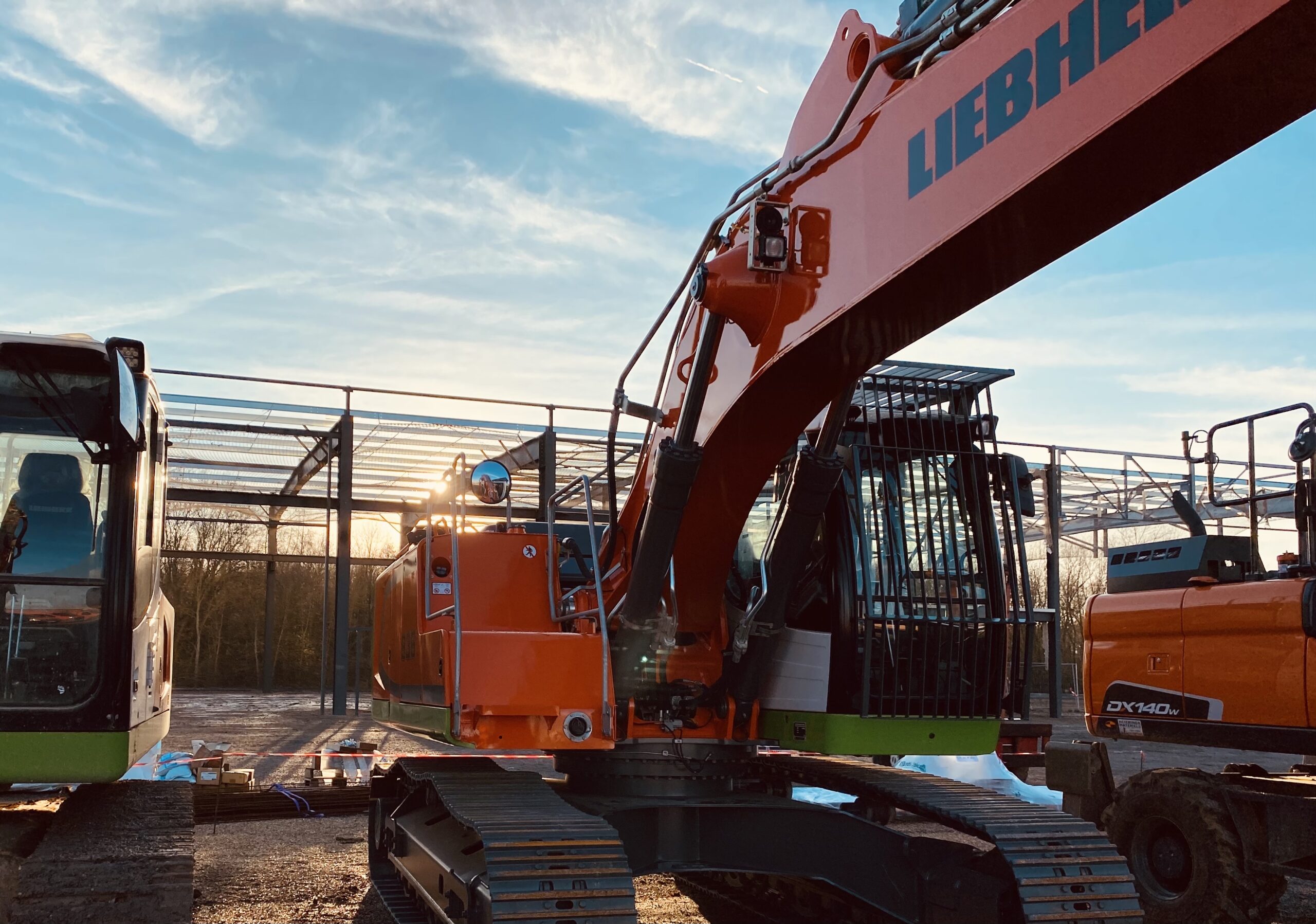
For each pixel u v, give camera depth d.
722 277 4.27
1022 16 3.05
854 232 3.78
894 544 5.45
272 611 37.59
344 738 18.30
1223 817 6.27
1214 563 6.86
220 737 18.30
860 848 5.21
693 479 4.82
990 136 3.14
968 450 5.64
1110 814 6.91
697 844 5.34
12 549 4.96
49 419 5.07
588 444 24.00
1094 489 30.94
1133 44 2.69
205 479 29.14
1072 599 44.97
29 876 4.45
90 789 6.10
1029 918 4.29
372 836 7.23
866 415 5.71
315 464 26.39
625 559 5.60
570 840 4.20
